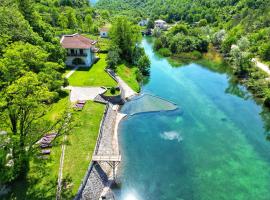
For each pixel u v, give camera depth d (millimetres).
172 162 43594
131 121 56219
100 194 36375
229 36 115000
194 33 135250
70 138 43625
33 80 28266
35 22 73500
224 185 38719
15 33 53969
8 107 28125
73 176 35656
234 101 66562
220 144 48562
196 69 93625
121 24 93062
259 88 69562
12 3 72062
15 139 27359
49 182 33719
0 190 31531
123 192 37188
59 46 72875
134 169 41812
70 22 125562
